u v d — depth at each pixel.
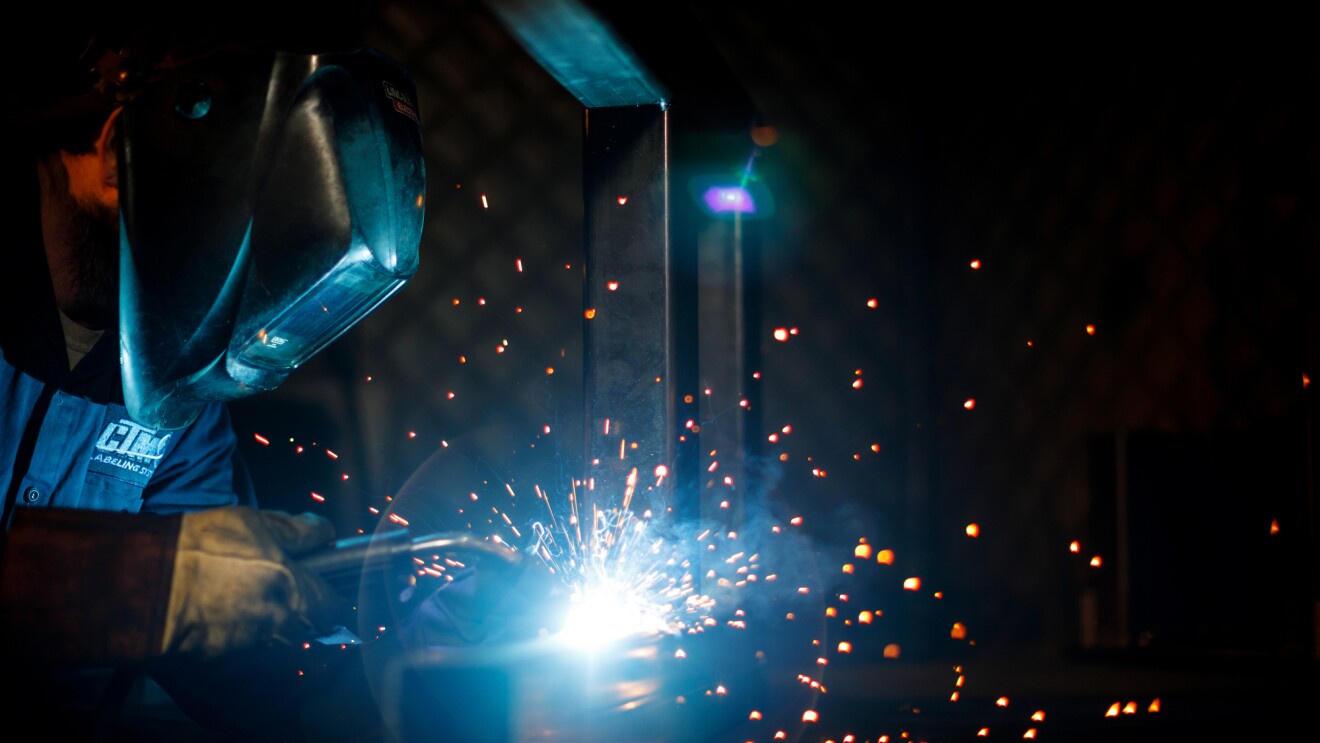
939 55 3.96
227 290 1.04
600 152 1.65
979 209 3.92
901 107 3.96
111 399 1.40
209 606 0.96
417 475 3.77
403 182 1.11
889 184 3.96
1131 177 3.62
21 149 1.23
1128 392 3.61
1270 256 3.29
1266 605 3.20
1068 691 2.86
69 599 0.95
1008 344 3.85
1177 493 3.37
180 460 1.56
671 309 1.63
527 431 3.82
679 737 1.24
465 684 1.15
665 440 1.62
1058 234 3.78
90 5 1.15
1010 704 2.67
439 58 3.88
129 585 0.96
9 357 1.31
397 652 1.20
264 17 1.08
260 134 1.03
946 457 3.93
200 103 1.04
